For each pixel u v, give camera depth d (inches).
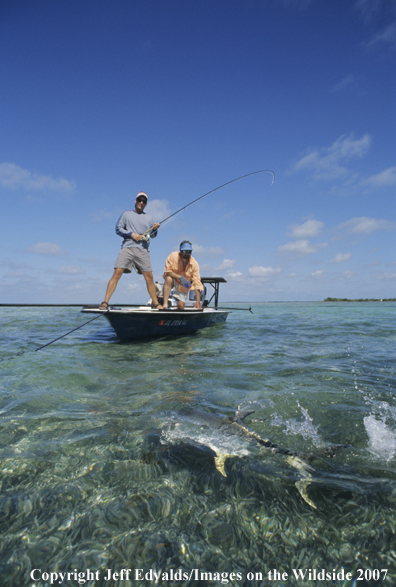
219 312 349.4
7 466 74.3
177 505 62.5
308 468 76.0
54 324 407.2
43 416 103.4
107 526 57.0
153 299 279.7
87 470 73.4
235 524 58.0
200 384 138.9
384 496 64.9
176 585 46.5
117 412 107.1
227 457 80.0
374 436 92.5
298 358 190.4
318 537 55.3
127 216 266.7
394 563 50.3
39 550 52.0
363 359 187.3
